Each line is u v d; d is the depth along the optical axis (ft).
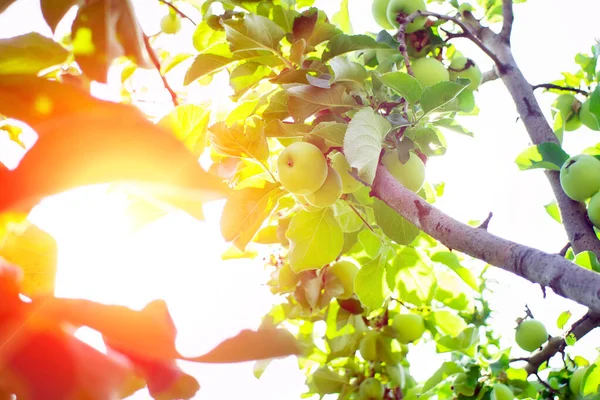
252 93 5.43
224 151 4.86
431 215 4.37
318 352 6.45
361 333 6.21
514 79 6.04
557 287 3.53
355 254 5.86
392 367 6.32
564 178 5.49
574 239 5.47
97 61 2.31
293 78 4.98
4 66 1.46
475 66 5.77
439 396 6.54
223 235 4.90
